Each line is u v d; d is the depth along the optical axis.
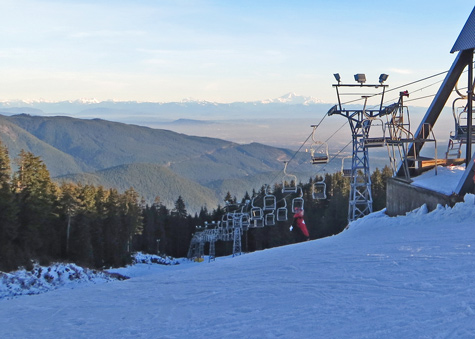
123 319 9.95
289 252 18.05
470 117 20.03
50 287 57.31
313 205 105.75
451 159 23.09
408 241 14.38
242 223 64.94
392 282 9.37
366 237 17.80
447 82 22.34
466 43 20.62
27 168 67.31
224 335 7.52
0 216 60.12
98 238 81.88
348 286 9.65
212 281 13.20
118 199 94.00
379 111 29.36
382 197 89.12
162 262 103.88
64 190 76.50
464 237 13.71
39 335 9.41
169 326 8.73
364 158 30.94
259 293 10.43
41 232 69.56
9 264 58.06
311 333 6.89
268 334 7.18
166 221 135.50
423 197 20.56
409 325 6.47
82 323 10.08
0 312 12.28
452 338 5.70
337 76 29.56
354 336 6.40
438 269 9.88
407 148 24.30
